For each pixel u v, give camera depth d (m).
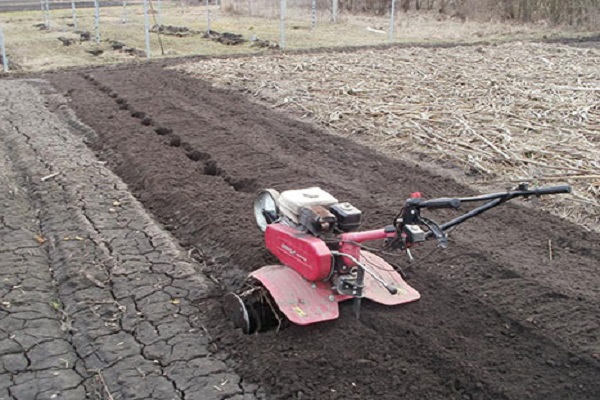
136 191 8.84
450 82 14.86
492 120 11.53
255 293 5.36
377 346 5.08
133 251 6.90
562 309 5.55
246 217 7.57
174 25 30.62
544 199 8.08
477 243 6.86
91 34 27.34
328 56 19.06
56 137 11.16
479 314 5.52
